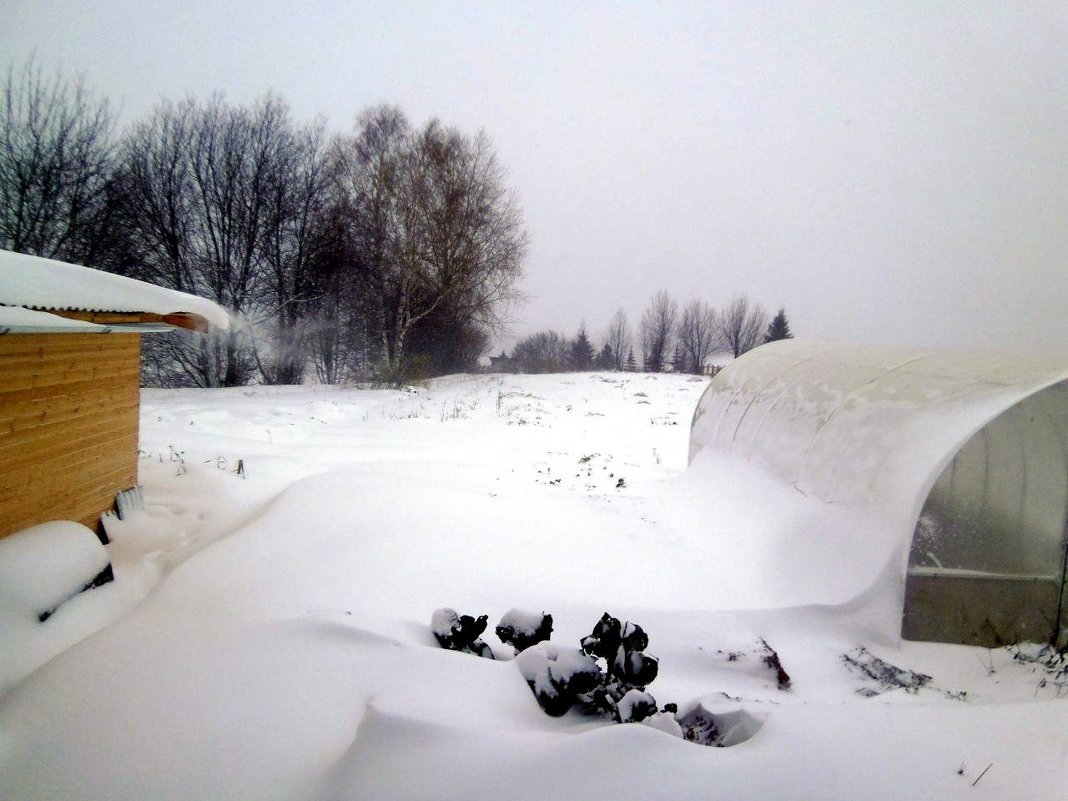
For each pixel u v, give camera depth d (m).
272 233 25.78
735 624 5.18
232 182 25.12
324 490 7.53
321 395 20.53
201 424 13.82
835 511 5.94
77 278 5.24
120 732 2.97
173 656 3.66
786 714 3.08
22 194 22.00
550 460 12.12
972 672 4.70
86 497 6.02
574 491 8.91
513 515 7.38
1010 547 5.10
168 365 25.89
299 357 27.67
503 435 14.80
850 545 5.50
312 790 2.56
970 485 5.05
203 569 5.29
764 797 2.36
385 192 26.12
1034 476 5.08
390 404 18.86
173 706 3.16
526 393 22.22
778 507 6.66
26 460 4.95
